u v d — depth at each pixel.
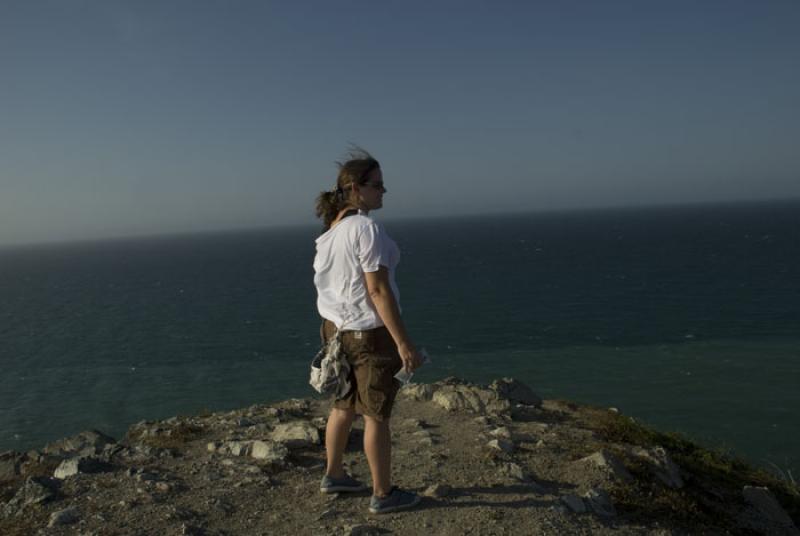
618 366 41.16
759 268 90.56
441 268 120.75
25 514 3.57
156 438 5.42
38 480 3.95
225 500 3.80
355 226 3.12
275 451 4.65
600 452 4.84
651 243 154.25
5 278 183.12
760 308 58.16
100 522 3.43
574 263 115.38
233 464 4.47
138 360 52.75
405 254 169.25
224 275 138.62
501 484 4.10
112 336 66.19
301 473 4.32
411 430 5.68
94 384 45.62
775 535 4.98
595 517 3.88
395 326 3.07
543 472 4.53
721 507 5.15
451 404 6.57
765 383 34.72
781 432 27.31
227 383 43.62
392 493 3.55
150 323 73.81
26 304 106.81
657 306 63.91
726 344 44.97
